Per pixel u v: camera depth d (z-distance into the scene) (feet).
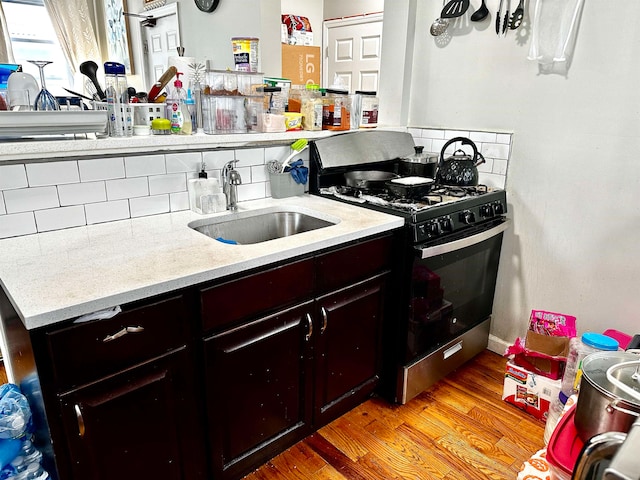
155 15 12.96
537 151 7.00
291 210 6.57
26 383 4.12
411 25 8.02
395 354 6.50
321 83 14.39
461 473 5.50
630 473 1.56
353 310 5.84
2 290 4.21
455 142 7.93
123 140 5.14
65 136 5.12
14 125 4.32
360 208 6.41
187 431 4.51
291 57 10.61
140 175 5.62
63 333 3.44
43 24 15.70
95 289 3.68
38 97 4.65
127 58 14.99
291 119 6.89
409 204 6.25
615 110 6.13
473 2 7.25
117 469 4.05
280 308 4.98
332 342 5.71
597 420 2.69
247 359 4.79
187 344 4.27
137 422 4.08
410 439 6.06
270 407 5.23
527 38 6.75
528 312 7.66
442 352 7.04
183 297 4.12
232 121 6.19
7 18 15.02
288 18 10.82
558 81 6.58
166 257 4.44
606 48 6.06
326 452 5.81
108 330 3.69
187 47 12.03
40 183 4.91
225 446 4.89
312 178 7.25
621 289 6.51
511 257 7.67
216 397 4.62
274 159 6.95
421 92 8.27
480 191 7.11
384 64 8.48
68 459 3.72
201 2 10.70
